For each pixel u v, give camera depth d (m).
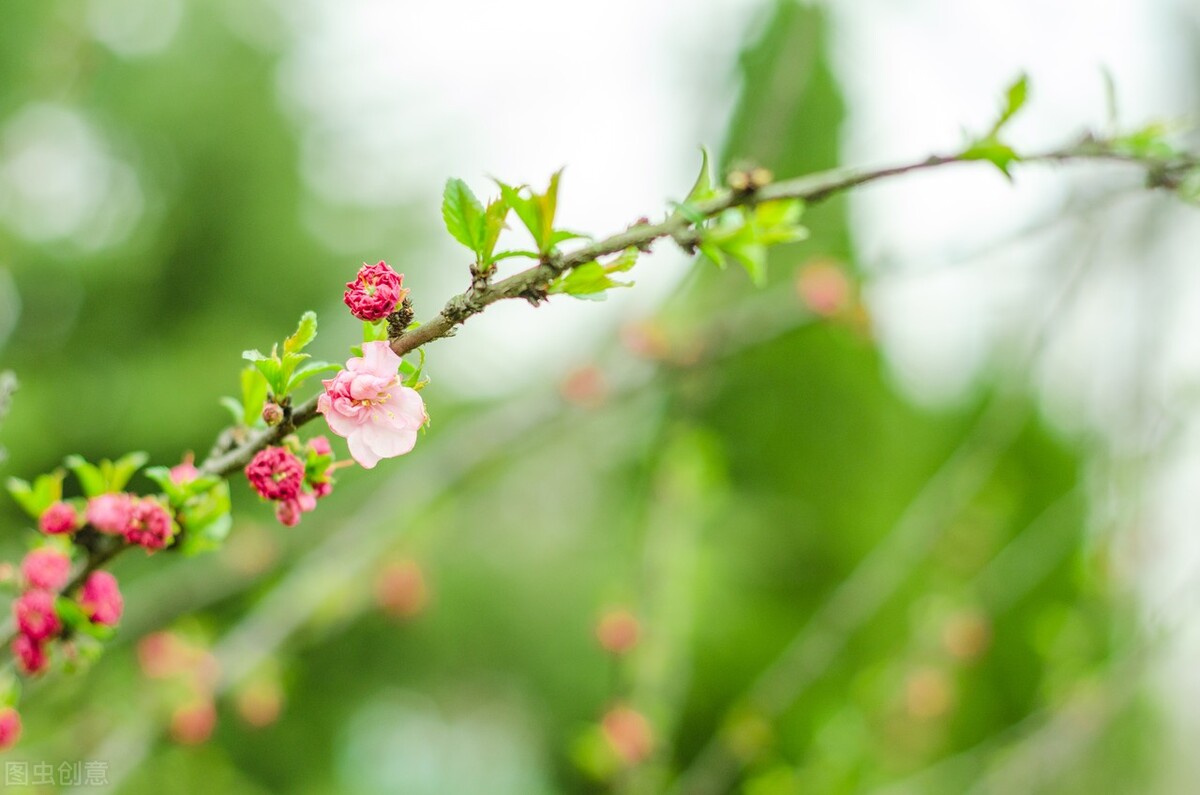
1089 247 2.88
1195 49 4.70
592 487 7.95
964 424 8.45
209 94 9.12
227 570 3.32
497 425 3.38
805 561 8.45
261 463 1.10
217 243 9.55
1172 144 1.53
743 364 7.78
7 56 5.23
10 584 1.37
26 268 7.96
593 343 3.90
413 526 3.48
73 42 4.75
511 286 1.06
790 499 8.53
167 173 9.30
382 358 1.02
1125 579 3.58
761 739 3.32
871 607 3.44
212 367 8.79
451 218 1.04
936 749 4.52
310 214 10.05
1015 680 6.96
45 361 8.56
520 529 8.90
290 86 9.81
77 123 7.68
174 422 8.46
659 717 3.31
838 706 5.51
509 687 9.65
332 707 8.84
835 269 3.38
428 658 9.04
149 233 9.20
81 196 8.66
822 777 3.55
